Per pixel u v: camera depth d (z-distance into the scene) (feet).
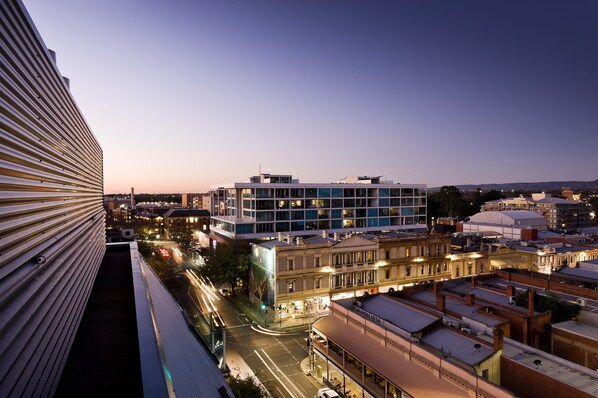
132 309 53.83
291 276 175.63
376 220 355.56
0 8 25.34
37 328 28.19
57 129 45.34
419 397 80.18
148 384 21.27
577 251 238.68
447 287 144.25
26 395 24.66
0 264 23.43
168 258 320.50
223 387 53.62
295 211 313.53
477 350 86.43
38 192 34.04
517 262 225.76
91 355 38.45
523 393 79.92
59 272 37.47
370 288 196.13
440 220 515.09
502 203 584.40
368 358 98.17
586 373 78.07
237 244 231.30
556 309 107.04
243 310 184.03
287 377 118.93
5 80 25.70
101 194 109.91
